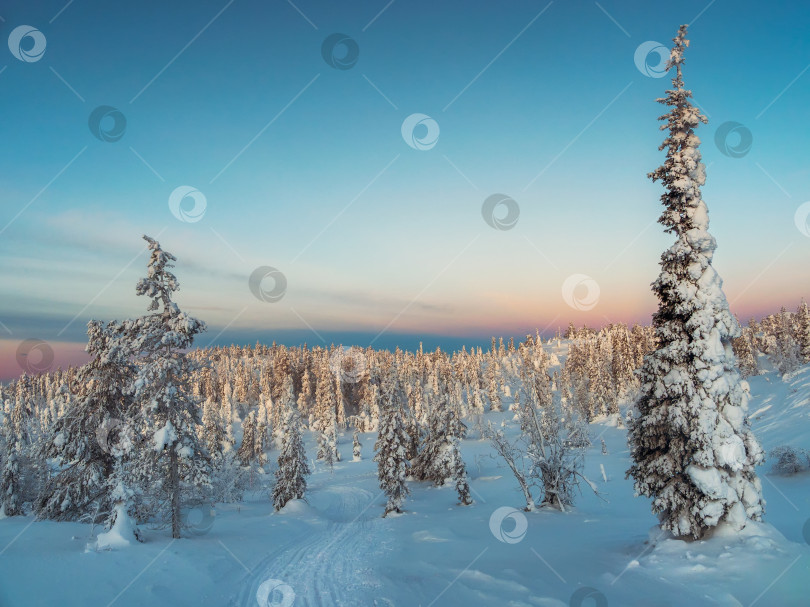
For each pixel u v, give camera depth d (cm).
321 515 4112
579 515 2858
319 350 15000
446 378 12669
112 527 1912
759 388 7994
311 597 1652
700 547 1496
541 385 3238
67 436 2606
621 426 8019
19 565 1459
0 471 3594
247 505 5109
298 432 4450
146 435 2255
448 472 5384
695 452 1561
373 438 11094
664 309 1728
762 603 1109
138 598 1391
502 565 1794
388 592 1636
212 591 1630
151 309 2277
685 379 1591
